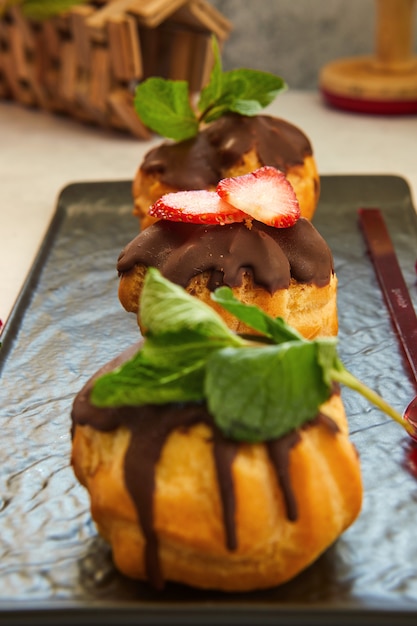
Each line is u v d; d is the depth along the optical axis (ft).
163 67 2.22
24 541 1.18
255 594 1.12
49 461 1.30
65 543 1.18
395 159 2.11
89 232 1.82
